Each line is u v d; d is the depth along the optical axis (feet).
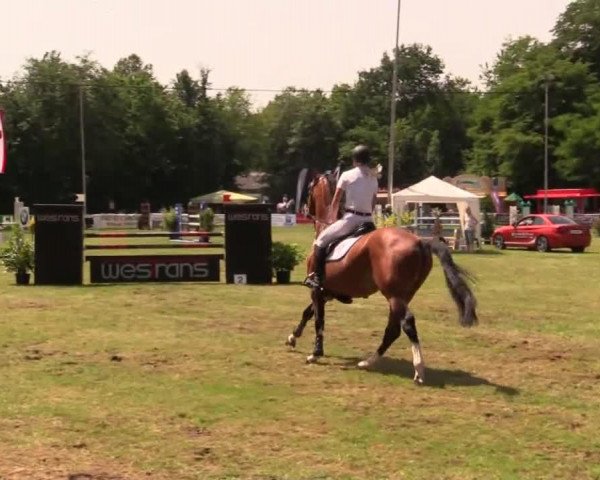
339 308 48.39
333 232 31.94
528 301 53.78
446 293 57.82
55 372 29.91
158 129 274.98
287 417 24.44
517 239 113.80
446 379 29.86
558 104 250.78
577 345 37.17
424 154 313.12
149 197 282.56
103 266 62.08
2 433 22.43
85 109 254.88
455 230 112.06
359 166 32.04
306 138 326.85
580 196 223.71
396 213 108.78
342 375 30.30
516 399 27.02
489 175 259.60
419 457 20.97
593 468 20.31
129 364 31.50
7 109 248.93
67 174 258.98
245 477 19.30
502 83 269.23
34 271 60.95
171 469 19.79
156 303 49.70
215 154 289.94
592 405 26.40
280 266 62.54
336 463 20.40
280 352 34.50
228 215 62.28
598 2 270.05
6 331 38.73
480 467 20.27
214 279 63.46
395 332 31.07
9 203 252.83
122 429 22.95
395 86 145.48
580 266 83.35
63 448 21.25
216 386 28.09
